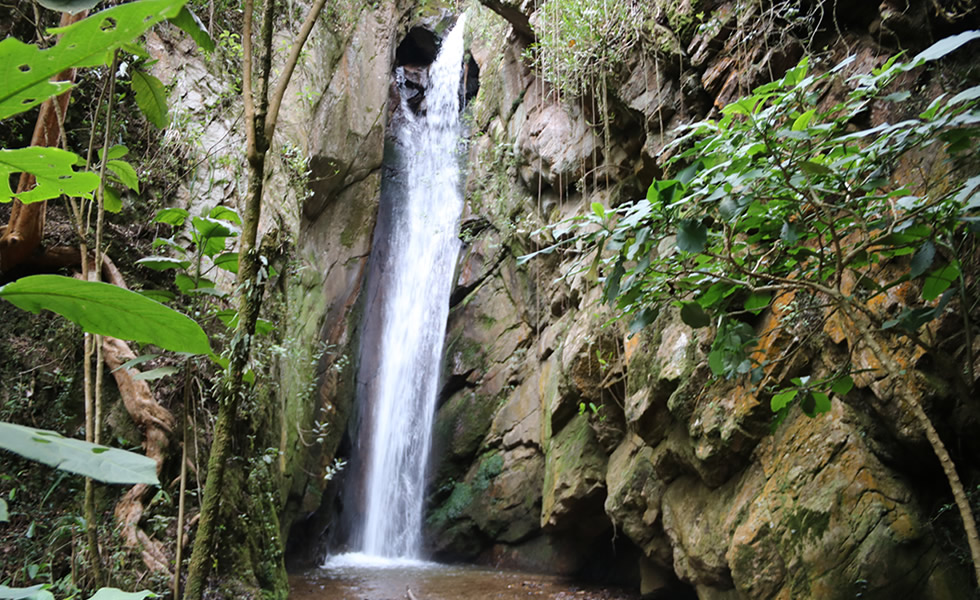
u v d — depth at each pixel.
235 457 5.90
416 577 9.05
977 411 2.57
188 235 6.23
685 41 6.46
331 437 10.18
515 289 10.99
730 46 5.99
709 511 5.68
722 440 5.34
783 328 4.82
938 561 4.25
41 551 4.35
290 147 8.07
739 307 5.25
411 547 11.01
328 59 10.57
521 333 10.70
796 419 5.07
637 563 8.46
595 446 8.04
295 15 9.33
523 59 10.05
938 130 2.27
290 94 8.78
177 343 0.97
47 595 0.87
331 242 10.82
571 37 7.47
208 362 5.55
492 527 10.12
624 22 7.02
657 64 6.71
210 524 1.82
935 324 4.18
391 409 12.19
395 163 13.68
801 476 4.86
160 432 5.08
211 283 3.89
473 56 13.00
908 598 4.26
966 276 3.82
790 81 2.45
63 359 5.23
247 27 2.15
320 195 10.50
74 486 4.75
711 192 2.46
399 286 13.06
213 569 5.19
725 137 2.47
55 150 0.96
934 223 2.36
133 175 2.49
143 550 4.57
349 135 10.90
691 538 5.75
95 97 5.96
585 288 8.15
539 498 9.71
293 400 8.47
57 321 5.35
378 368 12.25
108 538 4.55
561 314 9.43
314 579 8.75
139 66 5.74
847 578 4.42
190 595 1.75
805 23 5.46
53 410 5.04
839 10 5.32
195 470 4.99
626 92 7.14
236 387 1.95
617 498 6.98
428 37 15.21
